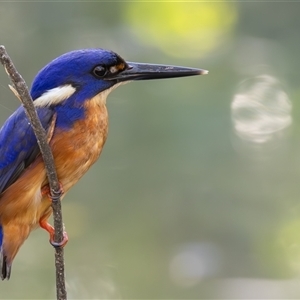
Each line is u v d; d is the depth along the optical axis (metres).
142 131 12.57
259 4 13.44
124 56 12.96
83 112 9.21
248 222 13.05
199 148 12.48
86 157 9.22
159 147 12.52
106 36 13.00
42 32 12.94
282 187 12.95
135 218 12.80
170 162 12.53
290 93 12.96
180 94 12.59
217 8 13.46
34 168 8.99
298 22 13.42
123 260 12.85
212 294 13.01
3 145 9.12
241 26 13.48
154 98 12.55
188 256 12.95
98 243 12.79
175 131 12.48
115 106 12.61
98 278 12.79
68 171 9.12
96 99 9.41
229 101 12.70
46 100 9.17
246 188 12.85
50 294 12.46
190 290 12.88
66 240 8.54
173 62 13.01
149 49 13.05
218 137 12.51
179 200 12.80
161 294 12.88
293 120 12.83
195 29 13.34
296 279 13.31
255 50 13.26
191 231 12.96
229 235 13.07
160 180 12.67
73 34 12.96
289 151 12.87
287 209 13.09
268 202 13.05
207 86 12.78
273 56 13.22
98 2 13.05
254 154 12.73
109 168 12.68
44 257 12.70
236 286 13.03
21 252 12.70
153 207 12.79
